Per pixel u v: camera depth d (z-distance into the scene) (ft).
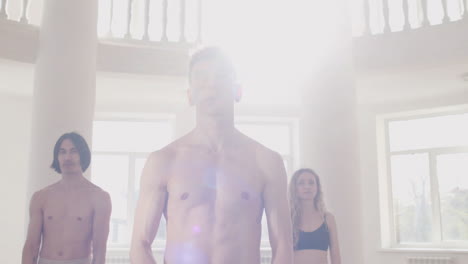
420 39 19.52
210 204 3.73
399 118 26.61
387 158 26.63
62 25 17.26
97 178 27.58
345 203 17.28
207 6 21.98
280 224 3.85
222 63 3.87
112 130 28.02
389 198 26.20
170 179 3.83
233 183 3.76
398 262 24.44
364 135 26.30
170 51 20.81
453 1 24.95
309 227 11.34
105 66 19.94
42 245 9.77
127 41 20.68
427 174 25.55
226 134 3.92
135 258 3.69
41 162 16.42
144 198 3.85
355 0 25.91
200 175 3.78
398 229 25.88
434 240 24.88
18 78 21.39
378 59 19.97
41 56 17.44
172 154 3.90
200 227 3.67
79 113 16.93
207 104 3.85
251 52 20.88
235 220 3.72
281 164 4.00
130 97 25.08
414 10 25.82
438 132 25.49
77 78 17.07
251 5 21.11
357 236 17.25
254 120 28.12
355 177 17.72
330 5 18.63
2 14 17.48
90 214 9.84
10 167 24.88
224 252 3.63
